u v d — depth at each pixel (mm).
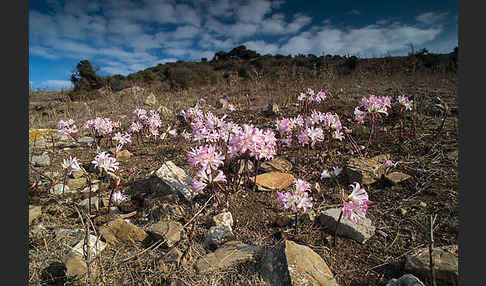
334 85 7875
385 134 4266
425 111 5016
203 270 1933
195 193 2906
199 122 3328
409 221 2445
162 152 4637
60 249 2262
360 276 1925
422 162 3320
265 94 8477
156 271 1927
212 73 19125
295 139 4410
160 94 10250
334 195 2994
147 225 2641
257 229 2512
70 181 3635
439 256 1852
